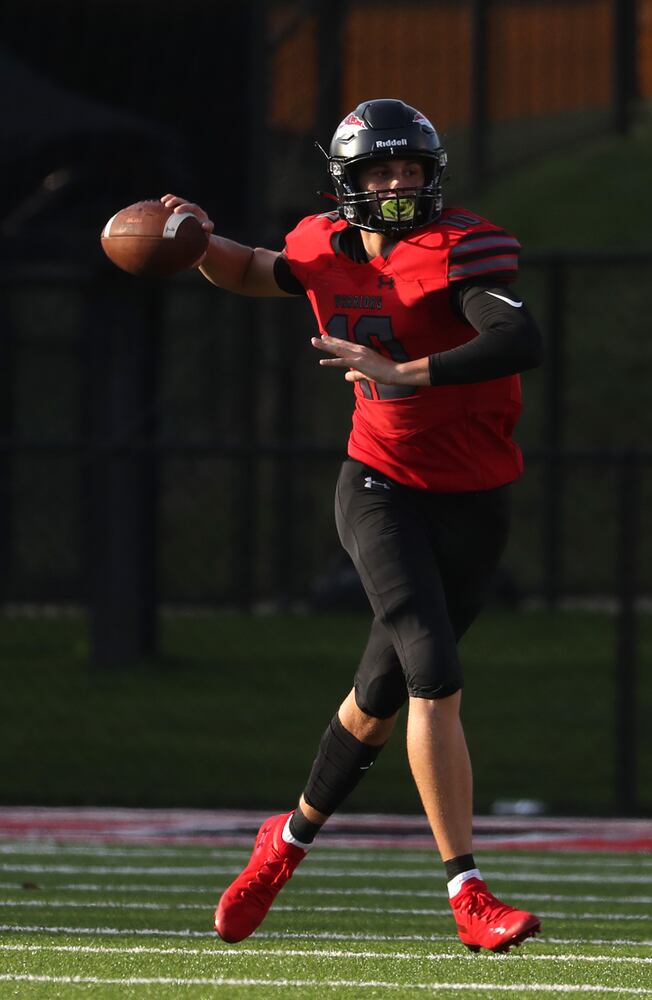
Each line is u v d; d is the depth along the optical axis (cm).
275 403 5225
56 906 1764
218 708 3734
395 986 1237
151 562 4100
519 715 3762
